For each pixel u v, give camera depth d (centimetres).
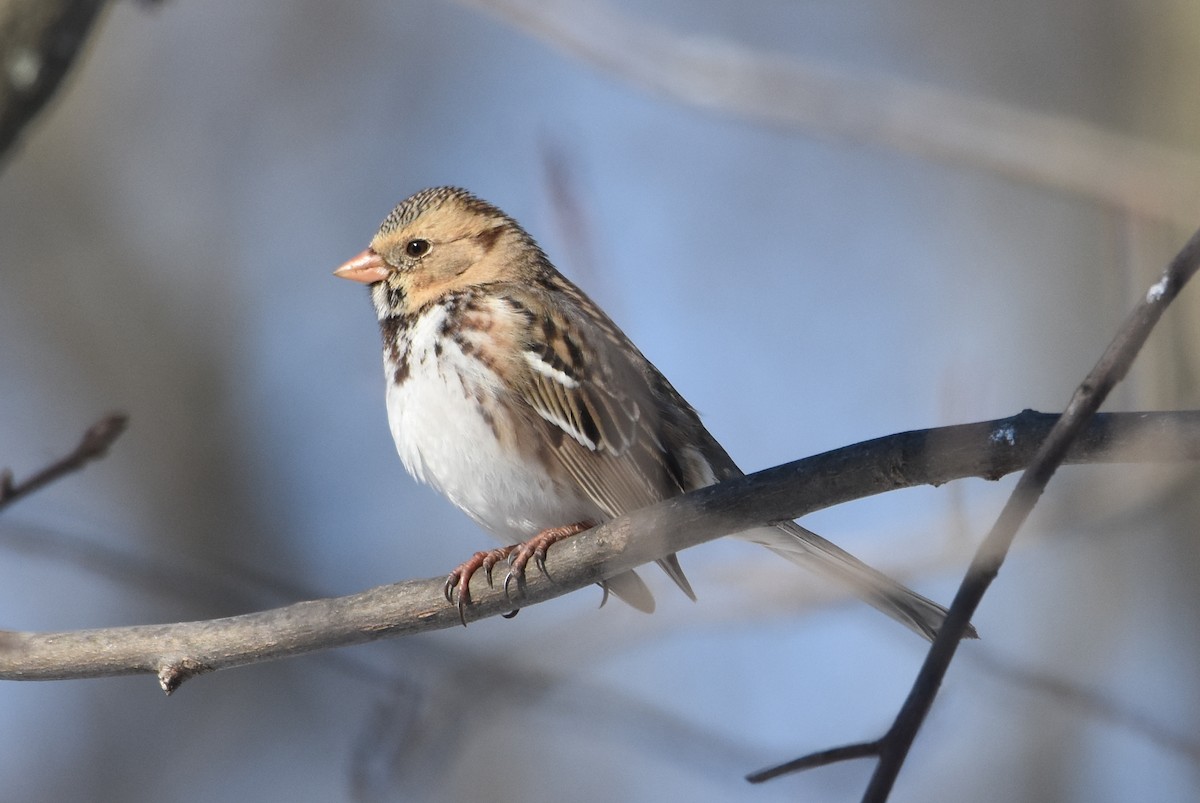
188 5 1928
